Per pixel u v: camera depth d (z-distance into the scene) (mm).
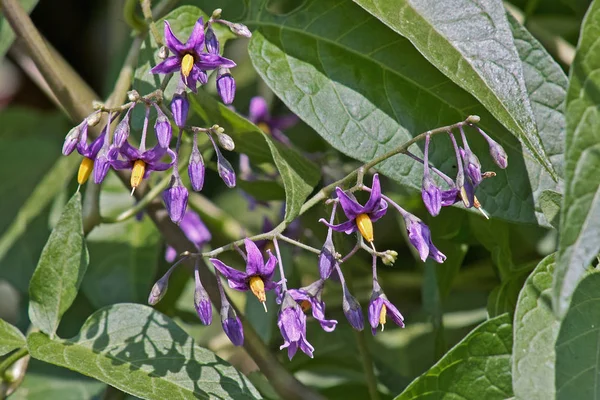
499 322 495
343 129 515
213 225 602
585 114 459
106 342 515
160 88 491
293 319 481
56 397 586
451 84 516
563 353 476
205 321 489
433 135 513
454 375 495
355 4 525
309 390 539
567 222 453
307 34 525
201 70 487
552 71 512
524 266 541
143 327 517
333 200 490
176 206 485
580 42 462
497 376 494
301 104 517
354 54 521
